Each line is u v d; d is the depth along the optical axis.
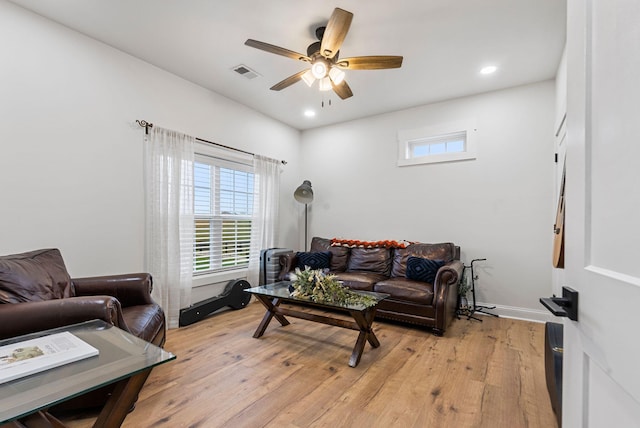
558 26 2.50
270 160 4.60
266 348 2.68
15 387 1.05
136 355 1.29
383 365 2.39
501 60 3.03
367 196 4.67
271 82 3.57
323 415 1.77
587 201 0.74
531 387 2.08
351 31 2.57
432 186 4.13
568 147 0.90
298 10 2.35
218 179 3.95
